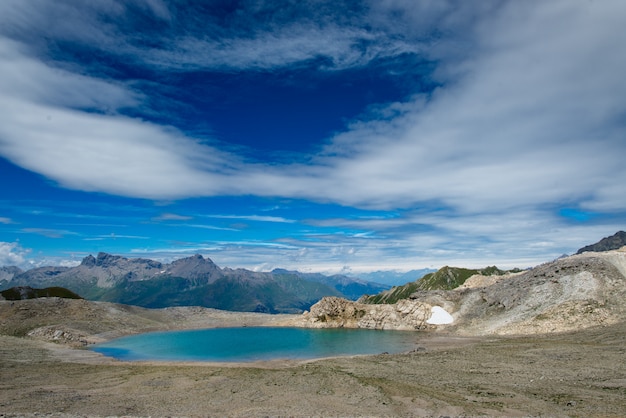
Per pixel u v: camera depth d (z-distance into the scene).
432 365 54.22
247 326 130.25
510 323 86.00
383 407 32.88
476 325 95.38
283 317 142.50
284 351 80.62
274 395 37.94
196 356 76.00
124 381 46.03
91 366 59.25
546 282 94.31
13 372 52.84
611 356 51.19
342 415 30.34
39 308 116.12
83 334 100.44
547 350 58.28
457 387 40.19
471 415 29.98
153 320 131.50
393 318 118.38
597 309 77.06
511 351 60.56
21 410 32.62
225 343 93.06
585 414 29.52
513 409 31.41
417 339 92.19
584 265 93.25
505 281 111.38
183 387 42.41
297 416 30.12
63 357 71.50
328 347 84.62
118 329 113.50
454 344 75.69
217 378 47.09
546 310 83.56
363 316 125.69
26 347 78.19
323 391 39.31
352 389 39.97
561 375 43.53
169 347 87.81
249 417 29.98
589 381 40.31
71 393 39.84
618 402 32.53
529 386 39.59
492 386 40.28
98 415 30.59
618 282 84.25
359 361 60.78
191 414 31.30
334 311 128.38
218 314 149.75
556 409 31.17
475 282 134.62
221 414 31.25
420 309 115.06
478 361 55.16
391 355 67.25
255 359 71.88
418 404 33.62
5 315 109.19
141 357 75.44
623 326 68.88
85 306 125.19
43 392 40.28
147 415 30.84
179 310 149.38
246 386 42.34
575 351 55.88
